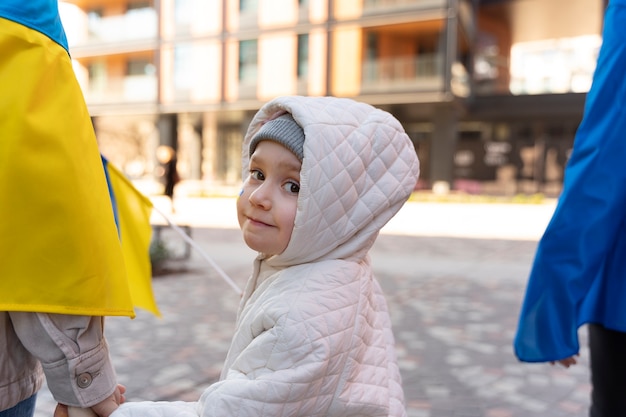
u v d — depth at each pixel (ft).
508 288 22.39
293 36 84.53
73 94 3.76
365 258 4.28
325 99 3.97
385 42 81.76
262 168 3.86
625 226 5.36
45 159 3.48
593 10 95.04
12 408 3.79
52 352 3.51
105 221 3.73
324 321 3.58
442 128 82.17
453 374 13.12
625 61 5.27
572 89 90.79
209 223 44.11
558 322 5.61
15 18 3.53
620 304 5.37
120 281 3.75
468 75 92.43
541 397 11.88
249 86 88.58
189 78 92.48
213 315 18.12
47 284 3.43
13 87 3.46
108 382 3.71
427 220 49.67
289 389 3.39
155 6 92.53
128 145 105.70
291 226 3.76
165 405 3.55
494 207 64.90
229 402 3.34
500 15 101.60
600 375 5.71
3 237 3.37
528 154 91.35
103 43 96.17
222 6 88.63
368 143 3.89
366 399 3.77
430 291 21.66
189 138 103.55
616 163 5.26
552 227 5.52
